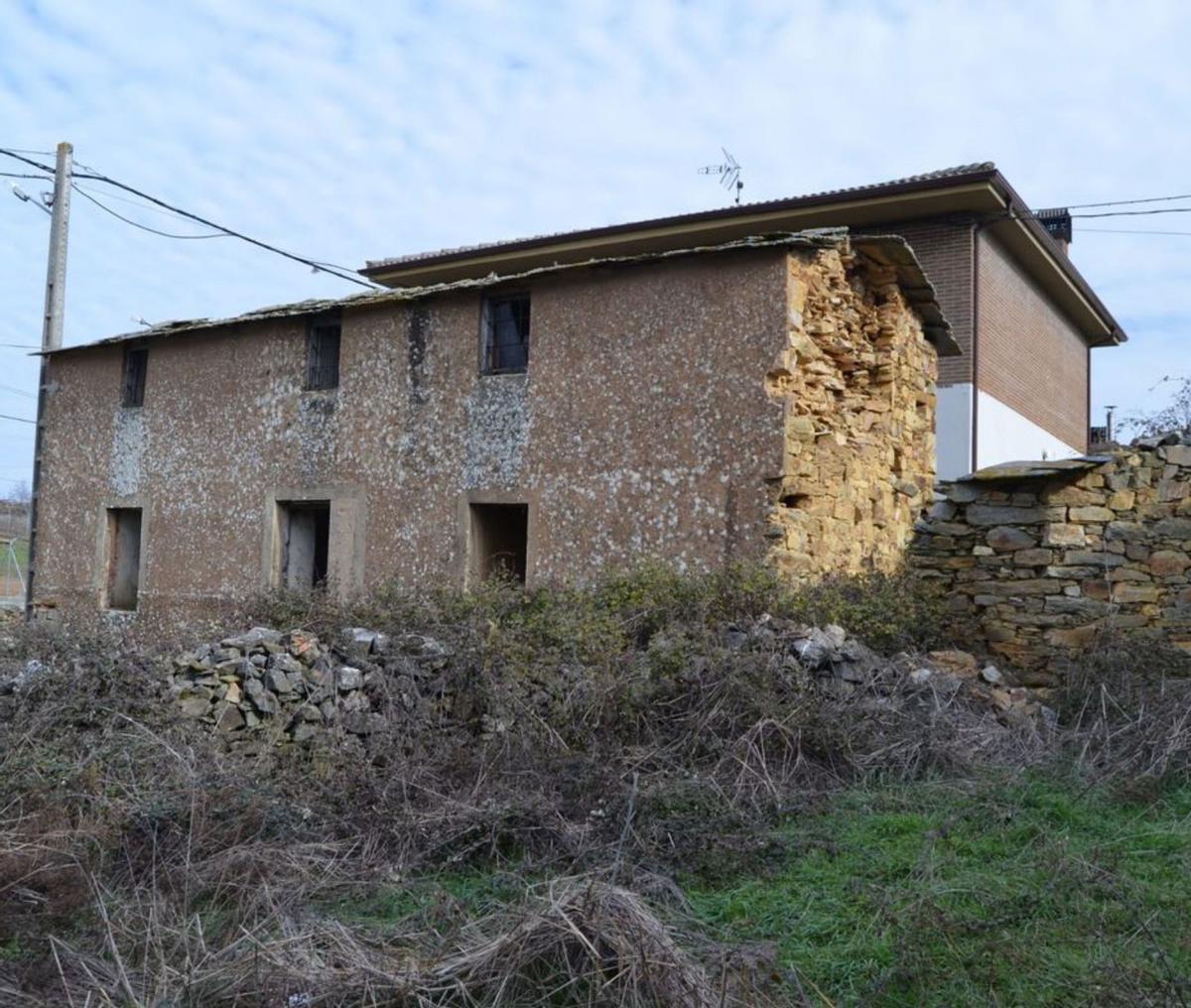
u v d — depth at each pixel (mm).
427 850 5164
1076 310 20297
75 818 5117
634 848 5105
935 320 12062
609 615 8422
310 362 13133
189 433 14086
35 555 15844
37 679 5879
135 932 4195
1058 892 4555
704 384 9945
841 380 10477
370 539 12141
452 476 11578
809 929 4309
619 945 3758
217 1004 3635
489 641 7223
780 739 6422
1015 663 8742
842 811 5801
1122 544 8477
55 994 3721
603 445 10508
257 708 6328
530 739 6449
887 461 11266
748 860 5066
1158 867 4902
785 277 9625
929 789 6164
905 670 7699
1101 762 6738
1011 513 8914
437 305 11938
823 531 9930
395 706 6668
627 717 6676
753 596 8281
